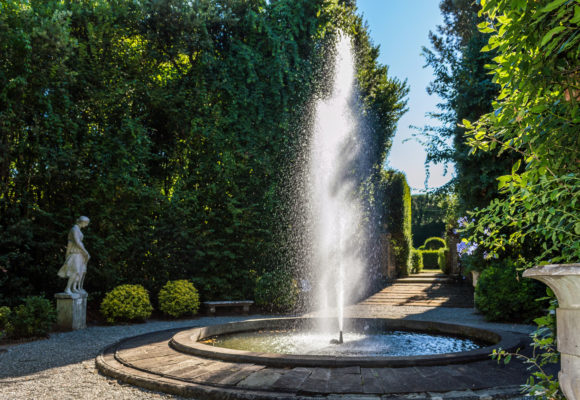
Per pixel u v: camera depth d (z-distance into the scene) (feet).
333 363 13.26
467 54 32.89
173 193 33.17
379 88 48.52
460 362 13.56
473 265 31.83
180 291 30.12
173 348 17.13
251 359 14.02
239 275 34.53
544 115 6.59
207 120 34.42
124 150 30.14
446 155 35.94
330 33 41.34
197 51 34.88
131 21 32.63
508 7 6.33
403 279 52.29
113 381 13.12
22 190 27.89
